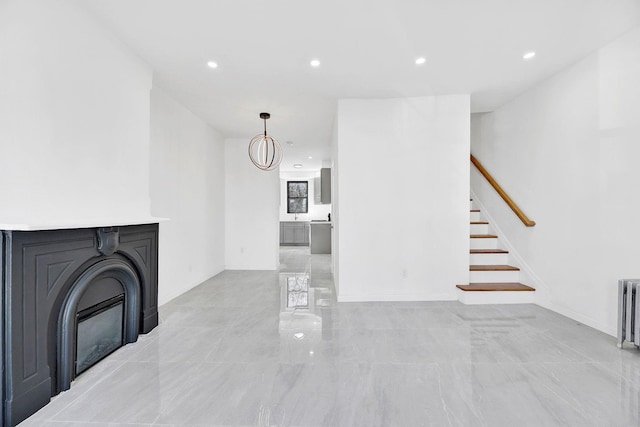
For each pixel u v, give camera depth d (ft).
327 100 12.39
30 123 5.40
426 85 11.10
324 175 26.50
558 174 10.37
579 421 5.06
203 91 11.44
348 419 5.12
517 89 11.64
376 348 7.82
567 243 10.06
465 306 11.38
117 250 7.54
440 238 12.20
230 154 18.98
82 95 6.61
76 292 6.15
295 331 8.99
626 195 8.17
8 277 4.92
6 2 5.15
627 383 6.16
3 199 5.08
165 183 11.70
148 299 8.98
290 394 5.82
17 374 5.04
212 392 5.88
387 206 12.26
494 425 4.97
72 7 6.31
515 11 7.01
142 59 8.96
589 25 7.61
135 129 8.58
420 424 5.00
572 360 7.15
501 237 13.51
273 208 19.02
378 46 8.46
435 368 6.80
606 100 8.64
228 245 19.06
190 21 7.23
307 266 20.35
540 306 11.26
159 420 5.09
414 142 12.19
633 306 7.50
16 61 5.22
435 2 6.69
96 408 5.41
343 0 6.59
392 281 12.26
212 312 10.77
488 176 13.85
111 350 7.57
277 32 7.75
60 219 6.00
